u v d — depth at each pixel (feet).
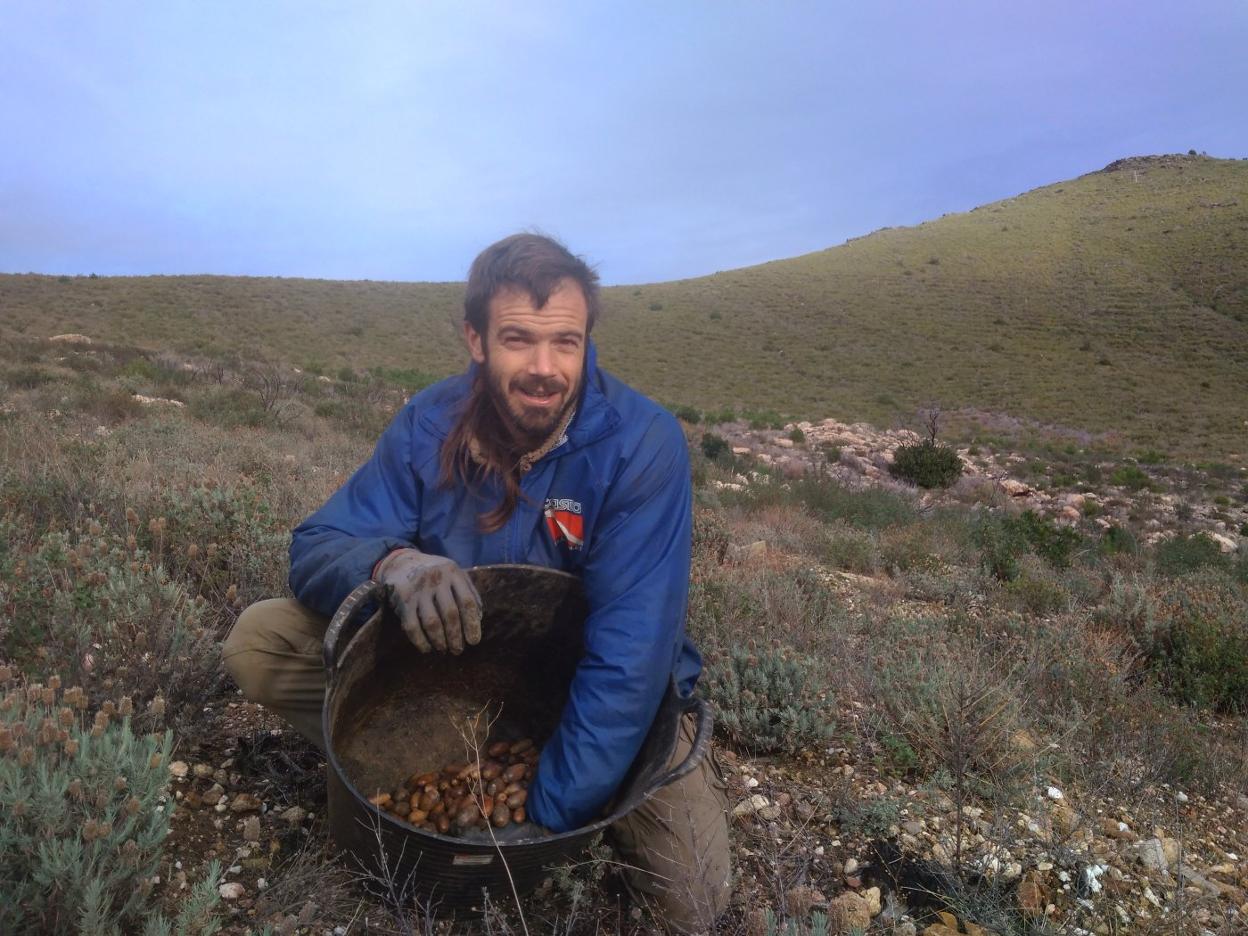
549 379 6.50
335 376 115.75
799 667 11.75
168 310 177.17
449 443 6.97
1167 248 246.47
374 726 7.57
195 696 8.72
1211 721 15.96
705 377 176.65
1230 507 83.76
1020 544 33.99
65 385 52.60
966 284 240.53
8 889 5.34
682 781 7.26
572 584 7.30
